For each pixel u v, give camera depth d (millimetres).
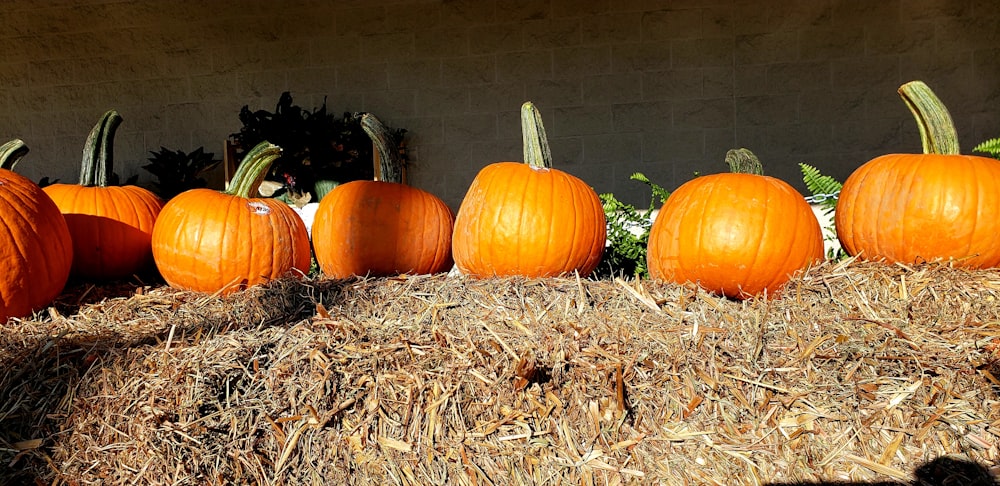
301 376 1828
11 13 6344
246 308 2324
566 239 2523
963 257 2250
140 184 6363
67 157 6418
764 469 1727
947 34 5461
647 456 1763
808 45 5625
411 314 2145
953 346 1837
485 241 2527
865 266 2242
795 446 1752
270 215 2775
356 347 1896
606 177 5902
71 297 2525
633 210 3527
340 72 6164
